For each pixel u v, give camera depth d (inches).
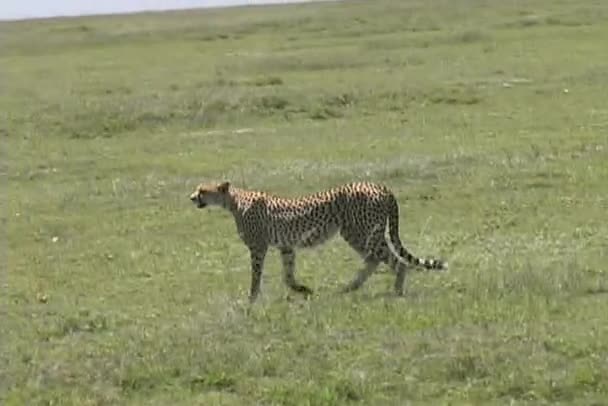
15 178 1190.3
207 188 706.2
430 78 1697.8
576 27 2306.8
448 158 1119.0
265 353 534.9
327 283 730.2
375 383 494.0
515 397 476.1
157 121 1457.9
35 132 1424.7
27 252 884.0
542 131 1280.8
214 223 942.4
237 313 625.0
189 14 4426.7
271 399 484.7
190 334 580.7
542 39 2129.7
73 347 585.0
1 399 501.7
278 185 1060.5
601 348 516.1
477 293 635.5
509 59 1868.8
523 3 3009.4
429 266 677.3
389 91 1547.7
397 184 1032.2
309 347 541.0
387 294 668.1
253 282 698.2
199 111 1477.6
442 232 858.8
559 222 864.3
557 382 479.8
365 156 1189.7
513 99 1502.2
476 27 2410.2
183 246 870.4
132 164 1218.6
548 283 645.3
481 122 1362.0
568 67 1748.3
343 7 3673.7
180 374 517.7
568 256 746.8
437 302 616.7
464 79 1674.5
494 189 986.7
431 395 482.9
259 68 1926.7
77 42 2733.8
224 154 1254.9
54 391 507.8
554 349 518.6
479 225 872.3
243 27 2827.3
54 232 947.3
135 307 697.6
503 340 530.9
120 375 517.7
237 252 840.9
